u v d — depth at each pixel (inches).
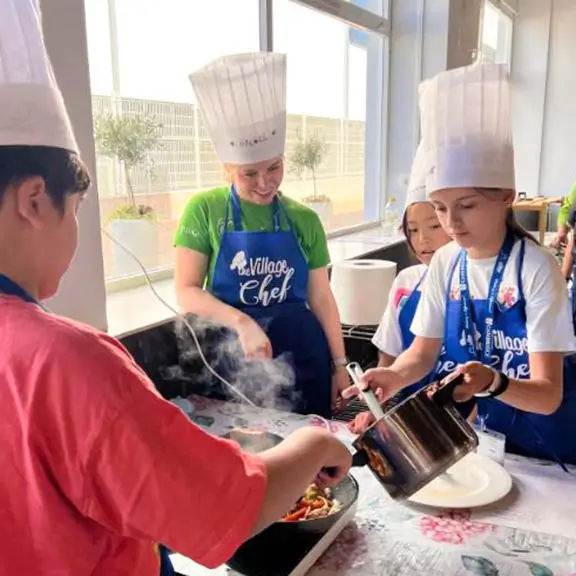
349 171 125.1
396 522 32.9
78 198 20.6
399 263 108.7
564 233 121.7
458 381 31.7
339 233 116.3
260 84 52.1
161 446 17.8
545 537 31.2
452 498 34.2
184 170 76.6
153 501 17.7
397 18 125.9
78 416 17.4
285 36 94.4
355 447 31.2
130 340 49.4
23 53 18.8
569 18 191.2
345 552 30.3
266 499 20.1
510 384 36.2
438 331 47.2
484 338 44.3
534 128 200.8
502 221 42.9
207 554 18.6
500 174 40.8
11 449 17.9
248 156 52.7
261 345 49.4
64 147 19.6
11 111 18.1
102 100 64.2
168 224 75.4
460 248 46.4
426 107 43.5
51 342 17.9
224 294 56.1
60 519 17.9
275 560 28.8
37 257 19.3
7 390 17.9
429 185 43.1
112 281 66.2
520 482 37.3
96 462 17.5
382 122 130.3
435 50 124.3
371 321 73.4
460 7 129.0
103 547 18.9
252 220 56.4
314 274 61.0
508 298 42.7
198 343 52.9
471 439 30.8
